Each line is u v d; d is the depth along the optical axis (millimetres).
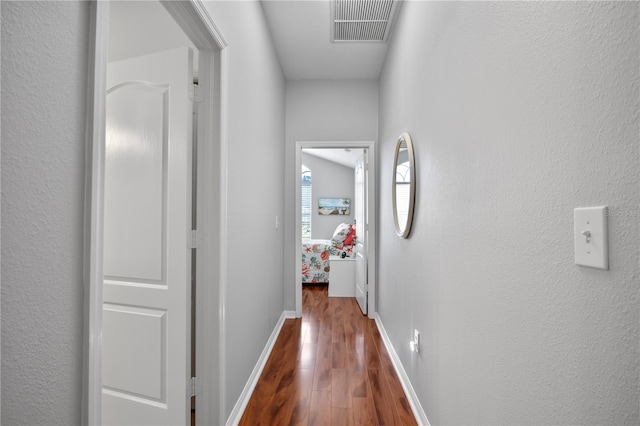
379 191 3570
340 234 5262
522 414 826
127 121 1570
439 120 1481
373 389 2123
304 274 5535
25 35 560
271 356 2639
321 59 3264
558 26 681
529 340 795
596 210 580
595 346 589
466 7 1170
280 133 3418
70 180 650
